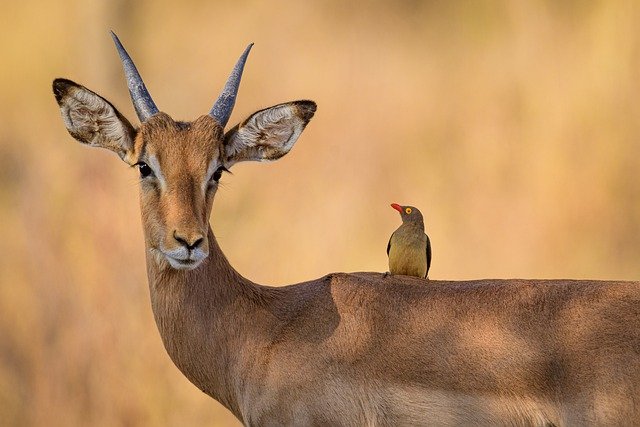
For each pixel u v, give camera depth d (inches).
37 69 1413.6
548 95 1170.0
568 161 1076.5
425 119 1242.6
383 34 1535.4
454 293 550.3
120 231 850.1
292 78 1364.4
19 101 1375.5
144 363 785.6
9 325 816.3
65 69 1408.7
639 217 1043.9
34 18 1448.1
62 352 792.9
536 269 996.6
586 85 1151.6
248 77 1376.7
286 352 553.0
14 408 785.6
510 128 1154.7
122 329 797.2
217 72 1392.7
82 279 821.9
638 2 1196.5
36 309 815.7
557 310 530.0
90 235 846.5
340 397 544.7
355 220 1040.8
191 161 548.1
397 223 1061.1
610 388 512.1
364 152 1153.4
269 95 1333.7
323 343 550.3
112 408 771.4
